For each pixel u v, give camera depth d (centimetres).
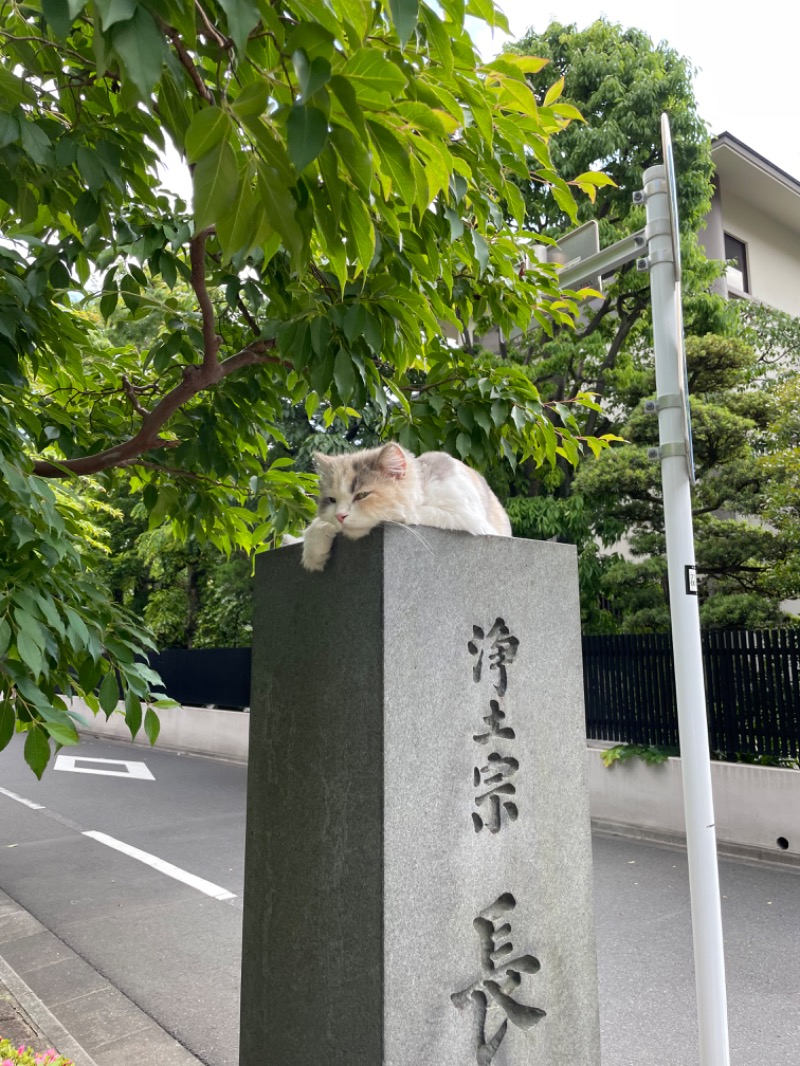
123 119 247
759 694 763
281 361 348
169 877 727
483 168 257
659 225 310
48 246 298
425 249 285
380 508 248
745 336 1202
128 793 1116
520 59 248
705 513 945
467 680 261
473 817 255
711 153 1284
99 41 147
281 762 276
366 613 246
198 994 482
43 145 225
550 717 285
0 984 480
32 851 824
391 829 232
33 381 421
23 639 221
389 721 237
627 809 819
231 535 441
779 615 880
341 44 175
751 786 726
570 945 279
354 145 166
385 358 335
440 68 207
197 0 184
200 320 395
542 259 397
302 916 258
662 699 827
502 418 364
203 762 1402
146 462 394
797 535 834
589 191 291
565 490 1159
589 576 1051
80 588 294
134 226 321
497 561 276
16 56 239
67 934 589
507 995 256
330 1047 241
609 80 1052
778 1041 401
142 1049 411
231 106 156
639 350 1185
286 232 175
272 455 1394
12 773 1285
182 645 1916
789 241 1589
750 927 553
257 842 285
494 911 257
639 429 977
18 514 264
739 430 893
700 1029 273
